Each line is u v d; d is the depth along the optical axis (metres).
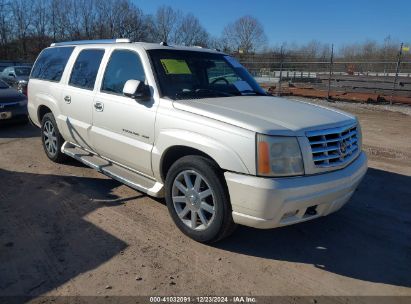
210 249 3.84
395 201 5.29
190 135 3.77
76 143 5.73
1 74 20.08
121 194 5.16
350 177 3.76
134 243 3.89
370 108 16.14
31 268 3.42
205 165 3.67
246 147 3.38
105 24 57.53
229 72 5.07
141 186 4.45
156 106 4.18
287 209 3.36
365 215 4.80
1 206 4.71
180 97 4.23
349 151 3.89
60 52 6.27
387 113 14.70
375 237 4.24
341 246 4.02
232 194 3.48
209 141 3.60
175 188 4.04
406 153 8.01
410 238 4.24
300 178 3.42
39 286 3.17
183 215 4.01
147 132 4.26
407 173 6.56
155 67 4.39
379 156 7.72
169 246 3.86
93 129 5.11
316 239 4.14
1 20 51.66
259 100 4.47
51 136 6.40
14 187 5.35
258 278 3.41
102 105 4.88
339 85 21.30
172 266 3.52
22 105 9.80
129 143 4.51
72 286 3.19
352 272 3.56
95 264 3.51
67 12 55.16
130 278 3.32
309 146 3.47
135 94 4.18
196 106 3.91
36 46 52.72
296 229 4.34
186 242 3.95
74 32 55.81
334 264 3.68
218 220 3.66
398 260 3.79
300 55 33.47
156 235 4.07
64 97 5.70
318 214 3.67
